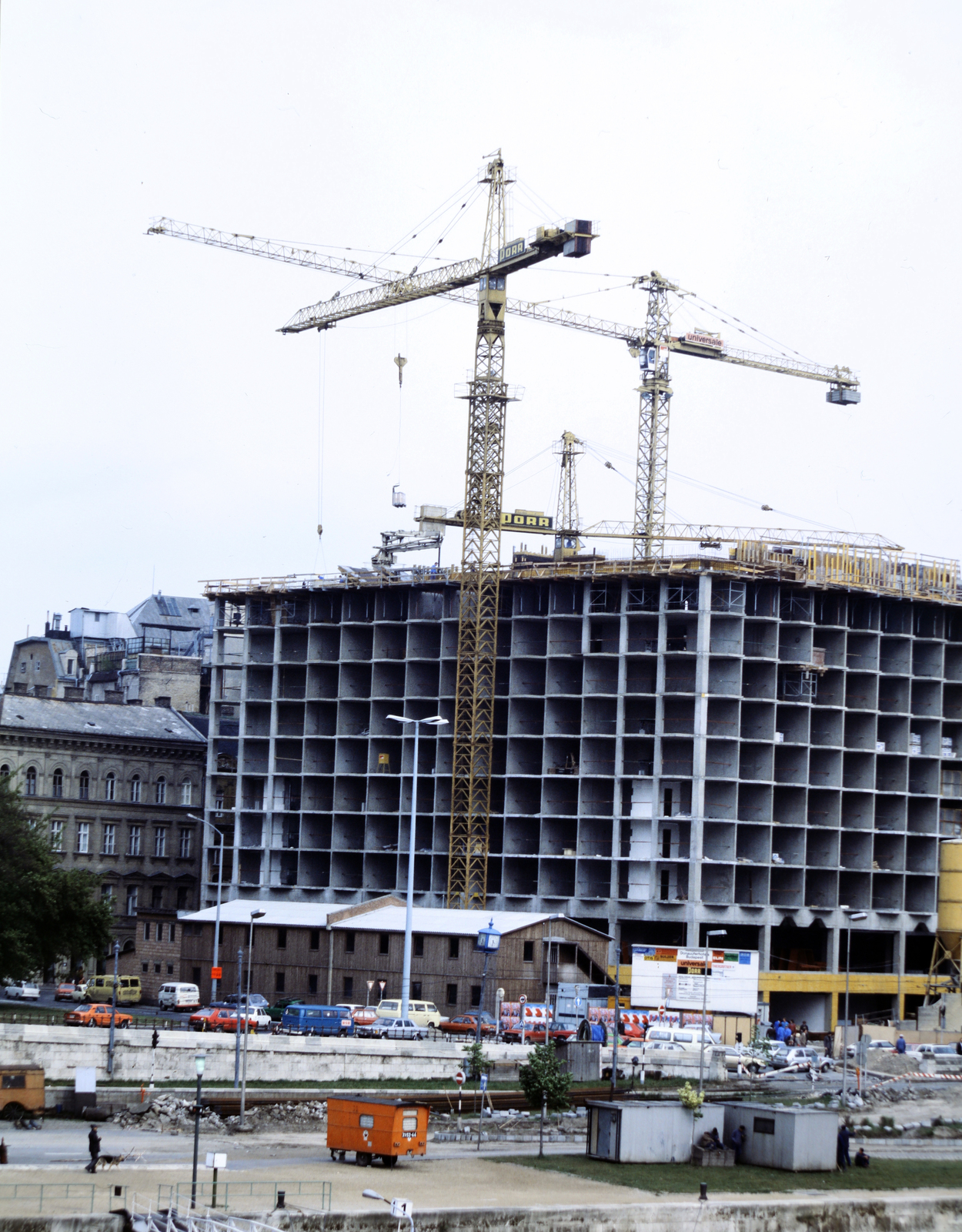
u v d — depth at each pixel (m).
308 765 190.75
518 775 175.50
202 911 157.62
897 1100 104.06
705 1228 69.12
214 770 194.38
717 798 166.75
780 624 172.12
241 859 195.38
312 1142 82.88
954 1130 94.88
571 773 172.88
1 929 122.44
